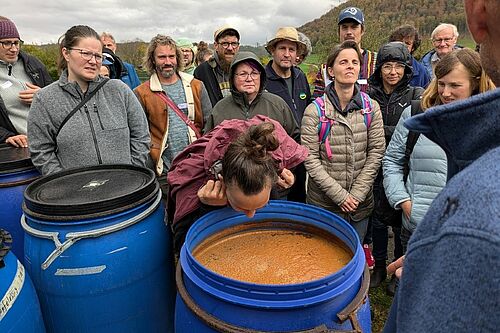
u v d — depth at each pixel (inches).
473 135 19.8
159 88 120.6
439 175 84.9
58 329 72.2
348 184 101.9
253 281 62.2
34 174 94.3
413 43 170.7
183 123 122.3
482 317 15.4
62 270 68.2
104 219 68.6
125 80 157.8
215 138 67.0
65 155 90.0
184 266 58.4
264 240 75.2
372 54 146.6
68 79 90.4
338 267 65.9
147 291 75.2
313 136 101.0
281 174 70.5
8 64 117.5
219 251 71.5
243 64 103.6
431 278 18.1
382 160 99.3
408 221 91.7
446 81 81.0
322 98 102.4
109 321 72.1
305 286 50.4
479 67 78.4
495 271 15.0
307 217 75.5
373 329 100.0
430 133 23.3
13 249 92.1
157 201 78.2
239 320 51.7
